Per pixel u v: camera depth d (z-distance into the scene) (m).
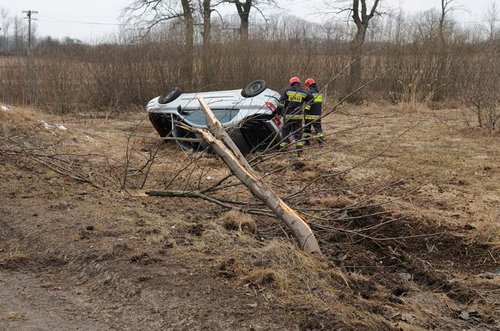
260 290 4.03
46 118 15.65
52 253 4.86
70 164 7.93
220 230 5.24
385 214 6.70
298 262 4.56
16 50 19.16
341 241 5.87
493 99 13.62
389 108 19.86
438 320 4.13
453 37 21.50
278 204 5.01
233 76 19.48
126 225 5.39
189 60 19.56
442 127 14.91
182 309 3.80
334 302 3.99
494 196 7.67
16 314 3.85
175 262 4.52
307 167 9.23
